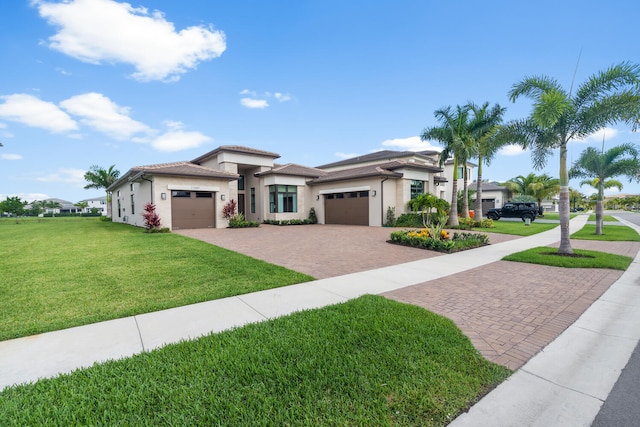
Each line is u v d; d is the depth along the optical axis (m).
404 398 2.51
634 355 3.40
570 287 6.14
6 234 15.78
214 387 2.62
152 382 2.68
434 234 12.18
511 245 12.38
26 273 6.81
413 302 5.16
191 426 2.16
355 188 22.52
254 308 4.73
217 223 20.12
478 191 22.12
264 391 2.58
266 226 21.91
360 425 2.20
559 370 3.06
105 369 2.88
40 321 4.14
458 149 19.06
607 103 9.27
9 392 2.54
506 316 4.52
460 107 19.25
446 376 2.85
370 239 13.88
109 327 3.98
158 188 17.69
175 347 3.35
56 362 3.09
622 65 9.05
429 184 23.97
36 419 2.22
